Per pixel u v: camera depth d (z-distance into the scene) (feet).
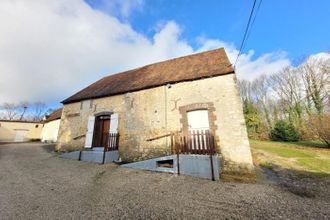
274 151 33.60
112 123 29.25
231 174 18.83
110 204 11.69
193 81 25.04
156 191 14.17
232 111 21.65
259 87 90.53
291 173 19.34
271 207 11.08
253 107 72.02
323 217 9.73
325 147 36.94
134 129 27.22
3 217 9.90
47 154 32.55
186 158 19.20
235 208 11.00
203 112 23.35
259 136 62.85
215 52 32.91
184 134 23.16
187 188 14.83
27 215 10.14
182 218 9.82
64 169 21.52
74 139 32.53
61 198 12.71
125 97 29.76
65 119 35.55
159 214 10.28
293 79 71.46
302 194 13.29
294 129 53.47
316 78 59.41
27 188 14.78
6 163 24.40
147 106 27.17
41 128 80.48
